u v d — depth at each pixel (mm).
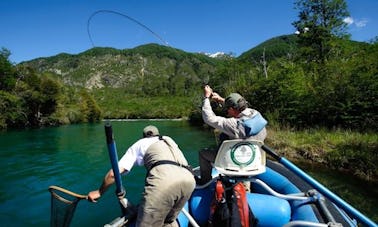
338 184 7348
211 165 3334
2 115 29469
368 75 13578
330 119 15531
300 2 26625
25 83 35906
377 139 10055
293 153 10844
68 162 10562
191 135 20094
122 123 43344
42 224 5152
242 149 2846
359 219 2461
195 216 3031
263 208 2895
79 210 5602
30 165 10102
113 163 2529
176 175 2400
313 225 2447
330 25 25516
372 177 7852
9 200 6387
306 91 16391
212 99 3268
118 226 2533
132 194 6590
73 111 42969
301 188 3721
